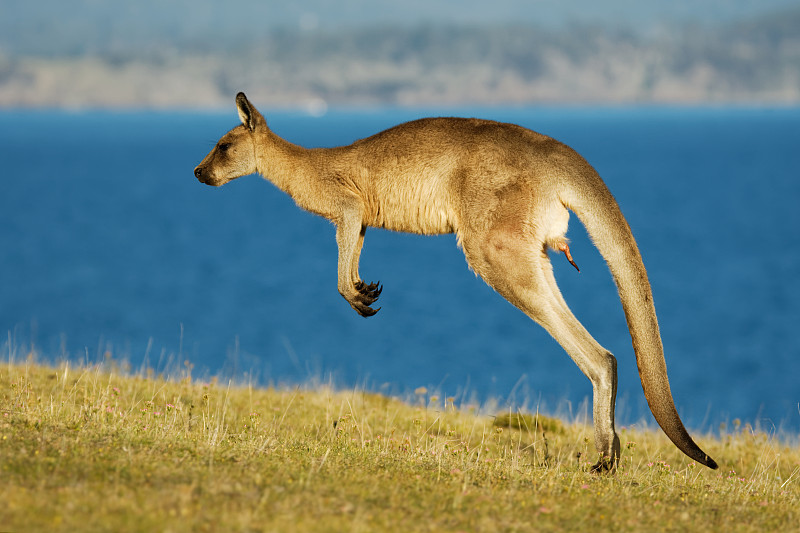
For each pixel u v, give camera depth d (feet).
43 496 71.67
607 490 94.94
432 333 581.12
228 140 126.62
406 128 118.93
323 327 595.06
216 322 606.55
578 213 110.83
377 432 133.49
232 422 128.77
